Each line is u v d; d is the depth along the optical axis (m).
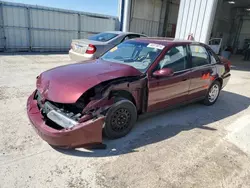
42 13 11.52
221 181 2.27
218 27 20.05
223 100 5.22
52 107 2.58
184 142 3.02
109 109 2.69
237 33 22.56
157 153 2.70
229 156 2.74
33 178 2.13
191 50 3.89
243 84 7.24
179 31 9.38
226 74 4.89
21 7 10.77
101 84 2.63
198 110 4.35
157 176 2.28
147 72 3.11
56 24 12.20
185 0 8.92
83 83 2.54
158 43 3.59
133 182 2.17
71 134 2.32
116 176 2.24
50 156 2.49
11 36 10.85
